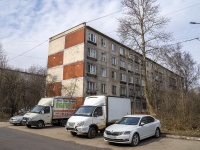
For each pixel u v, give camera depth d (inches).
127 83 1856.5
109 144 473.1
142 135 485.7
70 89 1440.7
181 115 695.1
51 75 1646.2
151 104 947.3
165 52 1013.2
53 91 1592.0
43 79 1656.0
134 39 983.0
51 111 829.8
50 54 1710.1
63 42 1619.1
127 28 985.5
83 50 1454.2
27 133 625.3
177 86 1316.4
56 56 1651.1
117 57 1775.3
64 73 1551.4
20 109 1508.4
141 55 1011.3
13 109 1347.2
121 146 452.1
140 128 482.6
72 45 1540.4
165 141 503.8
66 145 442.6
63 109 874.8
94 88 1498.5
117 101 658.2
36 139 510.0
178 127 646.5
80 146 438.0
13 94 1363.2
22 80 1480.1
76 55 1493.6
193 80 1486.2
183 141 503.5
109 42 1706.4
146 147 441.4
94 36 1567.4
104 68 1621.6
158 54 978.7
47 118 810.2
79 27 1519.4
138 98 1961.1
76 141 504.1
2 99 1363.2
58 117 847.1
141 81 1863.9
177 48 1470.2
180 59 1482.5
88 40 1502.2
